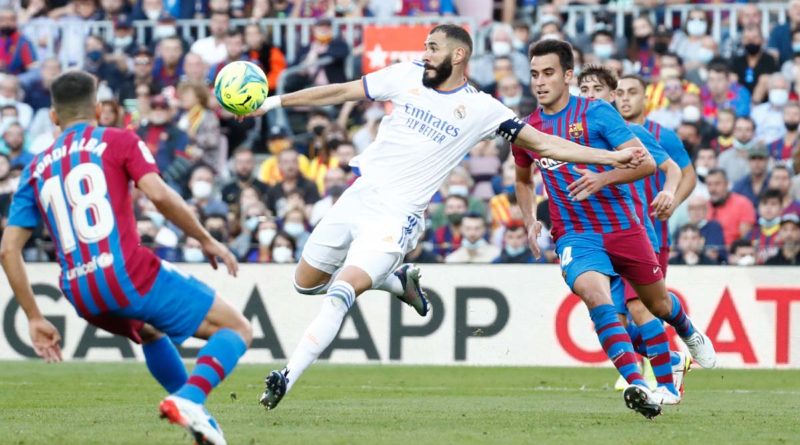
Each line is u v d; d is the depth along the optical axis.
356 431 20.55
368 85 22.95
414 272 25.41
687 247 45.06
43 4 62.97
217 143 54.91
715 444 19.16
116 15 61.47
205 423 16.47
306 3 59.91
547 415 24.44
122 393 31.06
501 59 55.59
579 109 24.09
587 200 24.14
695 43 55.88
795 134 52.62
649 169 22.53
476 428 21.38
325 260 23.77
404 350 43.38
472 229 46.84
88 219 17.09
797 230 45.72
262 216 49.31
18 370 40.16
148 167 17.05
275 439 18.97
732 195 48.12
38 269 44.44
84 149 17.27
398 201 22.92
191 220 17.14
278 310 43.75
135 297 17.09
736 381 37.19
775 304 41.88
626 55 56.16
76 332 44.47
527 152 25.34
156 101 54.59
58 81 17.77
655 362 26.58
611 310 23.08
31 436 19.44
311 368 41.75
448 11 59.72
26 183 17.58
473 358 43.06
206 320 17.58
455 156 23.05
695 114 52.75
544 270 42.84
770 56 54.69
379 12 59.69
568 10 58.31
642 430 21.28
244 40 57.72
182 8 61.22
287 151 51.00
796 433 21.28
